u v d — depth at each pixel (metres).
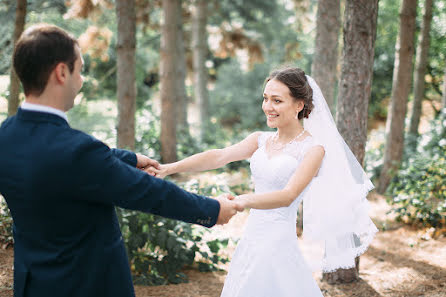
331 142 2.35
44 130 1.38
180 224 3.64
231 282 2.27
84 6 6.36
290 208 2.17
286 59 12.34
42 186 1.34
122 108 5.79
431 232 4.68
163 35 7.57
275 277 2.10
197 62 11.04
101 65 10.73
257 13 16.98
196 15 10.92
